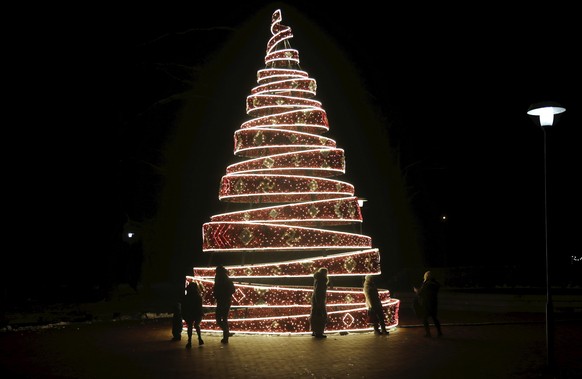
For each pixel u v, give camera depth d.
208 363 12.15
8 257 28.81
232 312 17.86
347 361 12.10
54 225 29.33
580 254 35.03
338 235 16.81
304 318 16.22
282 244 16.50
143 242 33.31
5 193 27.84
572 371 10.77
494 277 32.03
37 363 12.41
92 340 15.91
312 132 19.88
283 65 19.31
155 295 32.09
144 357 12.99
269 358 12.64
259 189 17.08
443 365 11.48
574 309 22.33
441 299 25.39
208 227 17.16
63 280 30.69
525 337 15.46
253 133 17.77
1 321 20.59
